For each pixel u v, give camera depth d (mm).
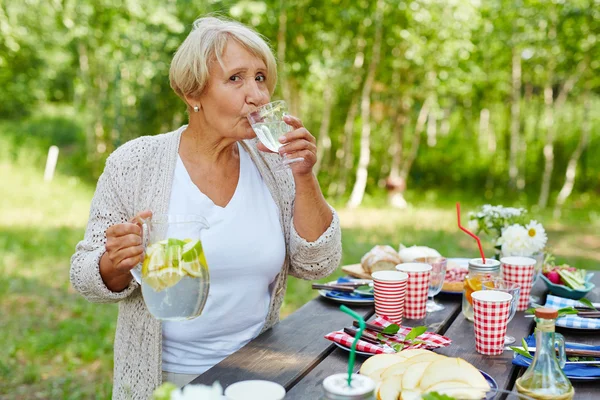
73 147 18359
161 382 2018
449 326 2301
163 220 1567
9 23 13016
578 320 2137
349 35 12516
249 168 2145
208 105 1960
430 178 16375
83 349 4816
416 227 10195
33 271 7133
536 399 1440
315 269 2131
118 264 1628
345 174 13539
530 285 2406
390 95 14195
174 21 10883
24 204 11430
